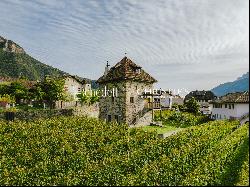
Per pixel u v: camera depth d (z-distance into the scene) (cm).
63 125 4216
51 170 2262
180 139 2980
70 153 2836
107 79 5353
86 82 9319
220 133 3944
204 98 12456
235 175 2184
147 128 5094
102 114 5512
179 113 6512
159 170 1856
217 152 2377
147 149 2550
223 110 6894
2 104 6381
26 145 3077
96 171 1883
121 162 2138
